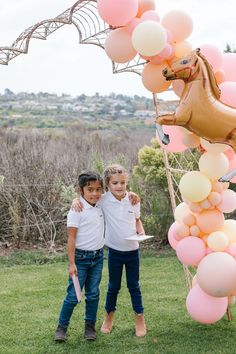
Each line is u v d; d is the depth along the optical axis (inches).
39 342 165.2
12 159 340.8
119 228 168.7
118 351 157.4
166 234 305.9
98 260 168.9
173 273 245.9
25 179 325.7
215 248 151.9
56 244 311.9
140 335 168.6
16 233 307.3
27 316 189.3
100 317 187.3
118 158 351.6
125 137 616.1
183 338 165.8
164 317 185.0
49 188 325.1
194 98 135.2
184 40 153.2
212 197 152.7
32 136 476.7
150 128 829.8
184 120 137.9
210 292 149.1
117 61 157.0
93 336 166.1
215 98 135.7
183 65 135.3
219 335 167.6
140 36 143.9
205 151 156.5
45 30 225.8
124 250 169.5
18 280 238.8
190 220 156.3
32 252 293.1
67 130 668.1
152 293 213.8
